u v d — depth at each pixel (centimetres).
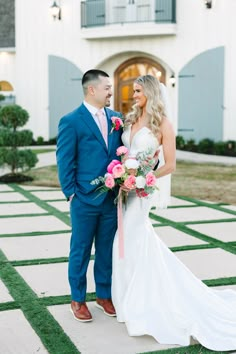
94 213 362
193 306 353
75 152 361
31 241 587
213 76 1722
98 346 327
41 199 867
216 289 430
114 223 371
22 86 2059
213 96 1728
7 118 1038
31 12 2003
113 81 1941
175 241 591
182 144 1747
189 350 321
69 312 382
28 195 907
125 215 363
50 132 2034
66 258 519
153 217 726
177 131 1816
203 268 489
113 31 1798
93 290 432
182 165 1325
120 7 1811
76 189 364
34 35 2011
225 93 1703
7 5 2084
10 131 1058
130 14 1803
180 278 359
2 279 454
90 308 393
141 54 1869
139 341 335
